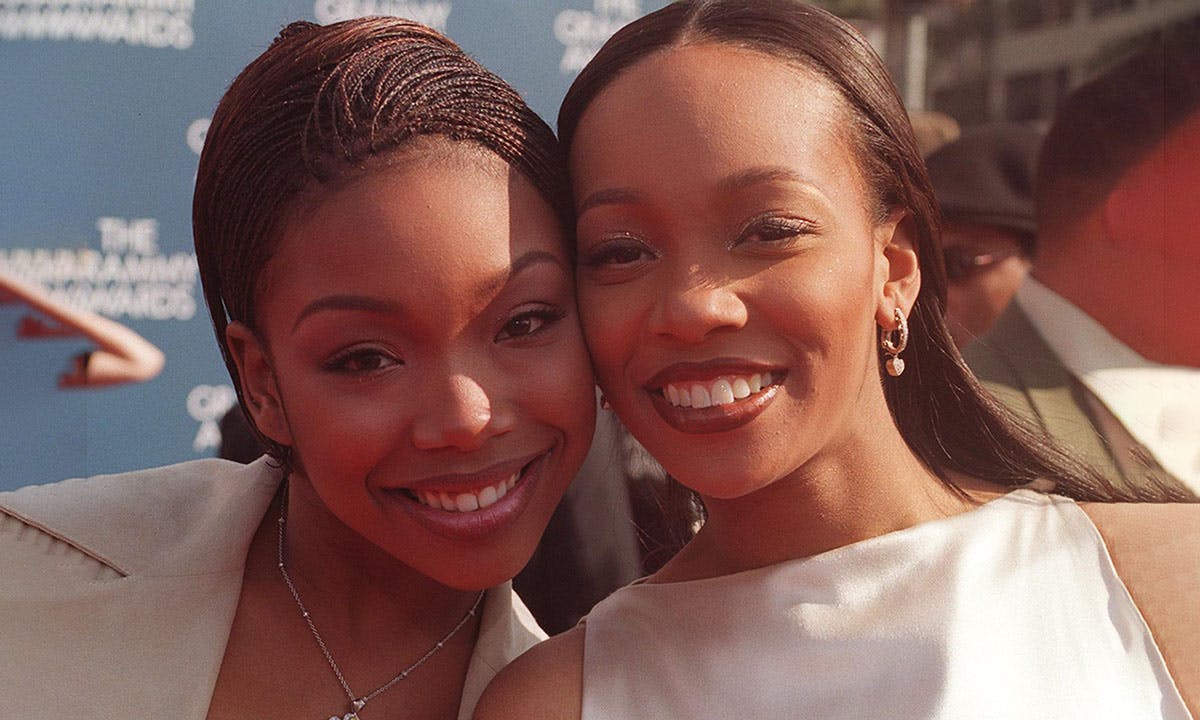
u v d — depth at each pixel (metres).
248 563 1.80
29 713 1.61
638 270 1.56
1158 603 1.58
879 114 1.62
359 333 1.53
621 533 2.56
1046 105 3.22
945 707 1.49
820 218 1.52
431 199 1.51
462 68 1.60
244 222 1.58
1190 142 2.58
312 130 1.52
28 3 2.73
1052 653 1.54
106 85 2.77
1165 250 2.59
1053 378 2.59
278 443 1.72
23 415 2.75
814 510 1.66
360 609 1.77
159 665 1.67
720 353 1.51
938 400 1.81
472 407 1.53
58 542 1.76
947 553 1.63
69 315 2.77
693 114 1.51
